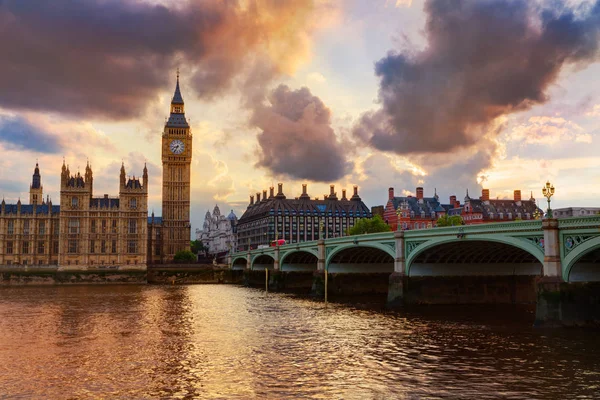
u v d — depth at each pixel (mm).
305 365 45281
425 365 44750
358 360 46906
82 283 180125
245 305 95188
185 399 36250
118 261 195750
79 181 198375
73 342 56844
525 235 62438
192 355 49688
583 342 51844
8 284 173500
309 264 145875
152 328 66438
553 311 57938
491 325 65062
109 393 37750
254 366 45062
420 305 84438
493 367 43688
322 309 86750
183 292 133375
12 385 39875
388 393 37000
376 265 117500
